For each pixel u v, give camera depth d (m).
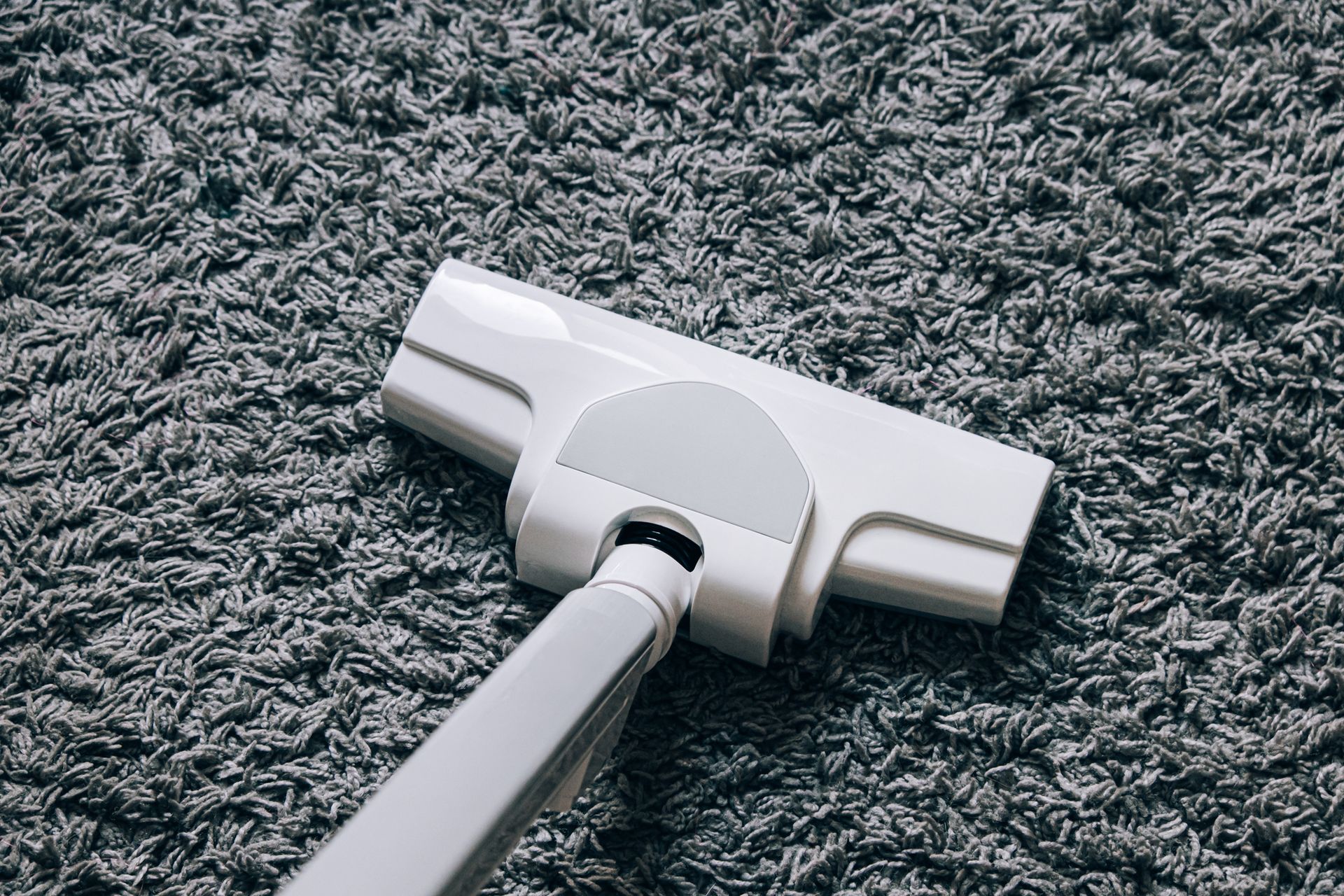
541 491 0.67
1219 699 0.70
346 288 0.80
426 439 0.77
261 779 0.69
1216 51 0.85
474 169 0.83
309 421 0.77
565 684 0.55
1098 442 0.75
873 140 0.83
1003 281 0.79
